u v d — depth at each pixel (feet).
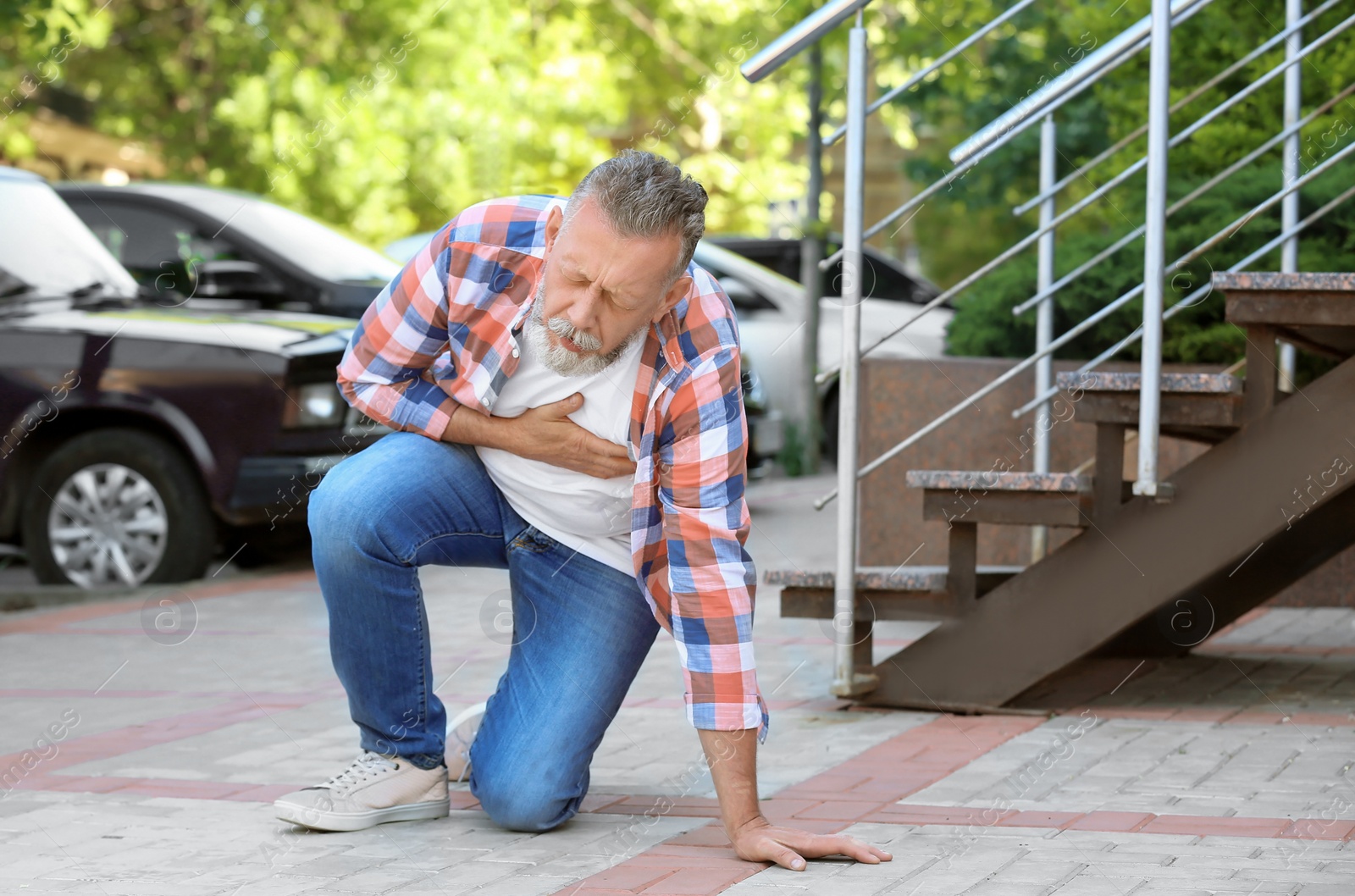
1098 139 31.35
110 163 52.54
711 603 8.28
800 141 42.86
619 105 48.49
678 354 8.30
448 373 9.02
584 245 7.41
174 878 7.94
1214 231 19.06
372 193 45.16
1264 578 14.90
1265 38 20.38
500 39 46.91
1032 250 20.94
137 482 19.92
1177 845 8.29
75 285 20.62
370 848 8.57
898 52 33.91
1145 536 12.09
